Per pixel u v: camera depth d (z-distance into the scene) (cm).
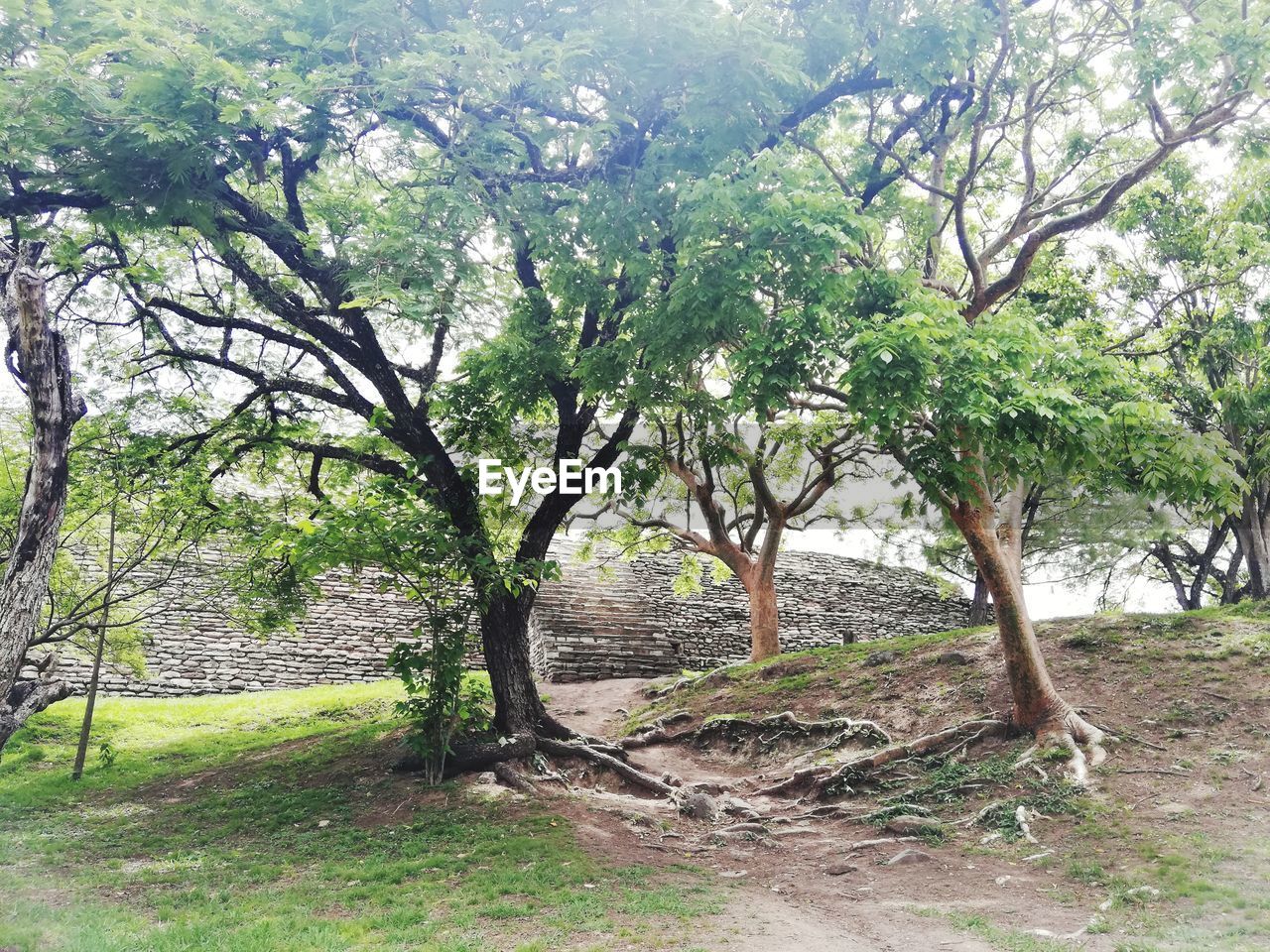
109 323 1306
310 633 2372
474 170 1070
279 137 1112
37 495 624
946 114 1253
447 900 780
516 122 1073
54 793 1298
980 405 886
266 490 1956
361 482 1575
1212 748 1052
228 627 2269
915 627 3025
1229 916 694
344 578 2528
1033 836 935
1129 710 1167
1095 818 946
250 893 820
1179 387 1664
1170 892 753
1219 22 1090
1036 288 1695
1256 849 821
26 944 645
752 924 719
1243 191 1569
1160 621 1398
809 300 968
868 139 1266
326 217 1323
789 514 2006
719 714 1582
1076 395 1063
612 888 821
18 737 1634
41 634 1315
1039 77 1274
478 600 1213
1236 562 2277
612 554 2923
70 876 884
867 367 875
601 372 1136
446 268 1006
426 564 1169
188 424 1382
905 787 1137
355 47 1005
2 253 705
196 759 1541
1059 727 1130
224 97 988
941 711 1313
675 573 2967
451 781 1210
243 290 1435
